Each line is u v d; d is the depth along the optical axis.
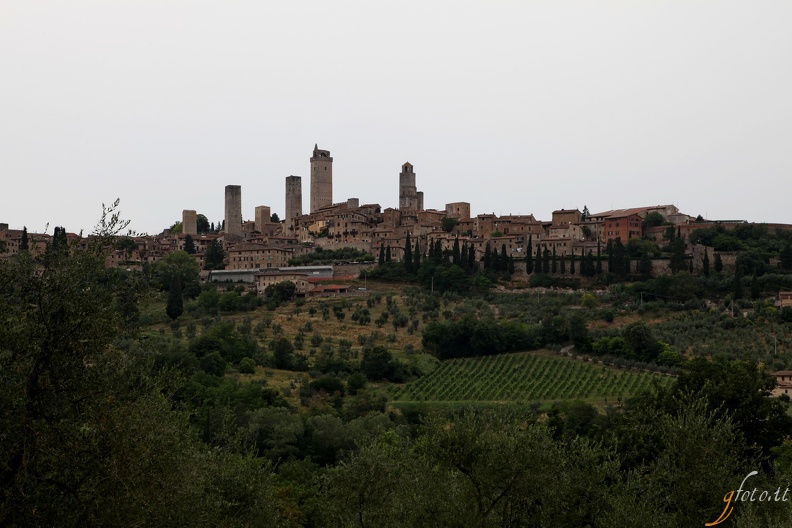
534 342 193.25
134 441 37.69
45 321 36.34
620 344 178.75
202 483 47.12
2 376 34.50
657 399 81.50
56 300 36.69
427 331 198.38
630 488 53.97
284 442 113.19
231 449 71.00
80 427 36.22
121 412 37.47
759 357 162.00
